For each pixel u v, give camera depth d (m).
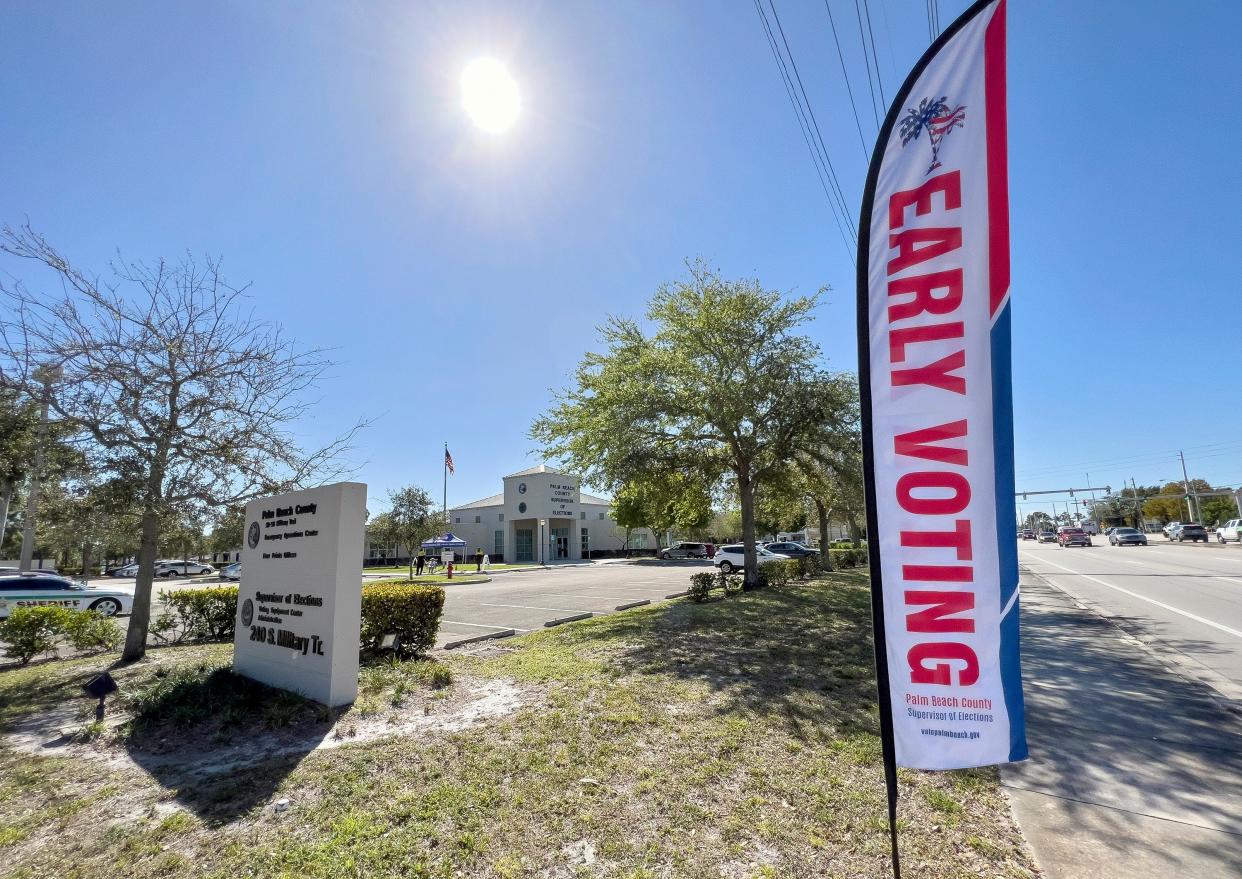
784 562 19.83
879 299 3.25
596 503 64.19
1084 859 3.28
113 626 9.95
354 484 6.58
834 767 4.43
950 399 3.08
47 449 8.49
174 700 6.11
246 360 9.09
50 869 3.27
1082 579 19.69
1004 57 3.08
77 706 6.52
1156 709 5.96
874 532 3.17
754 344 15.25
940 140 3.17
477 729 5.33
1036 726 5.49
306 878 3.12
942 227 3.14
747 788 4.09
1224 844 3.42
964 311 3.08
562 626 11.96
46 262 7.91
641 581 25.95
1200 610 12.48
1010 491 2.99
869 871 3.16
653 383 14.83
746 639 9.38
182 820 3.76
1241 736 5.18
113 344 8.24
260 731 5.50
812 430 15.38
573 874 3.14
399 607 8.67
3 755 5.06
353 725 5.59
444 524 42.44
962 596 3.02
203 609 11.05
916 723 3.04
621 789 4.09
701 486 17.41
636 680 6.88
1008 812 3.82
